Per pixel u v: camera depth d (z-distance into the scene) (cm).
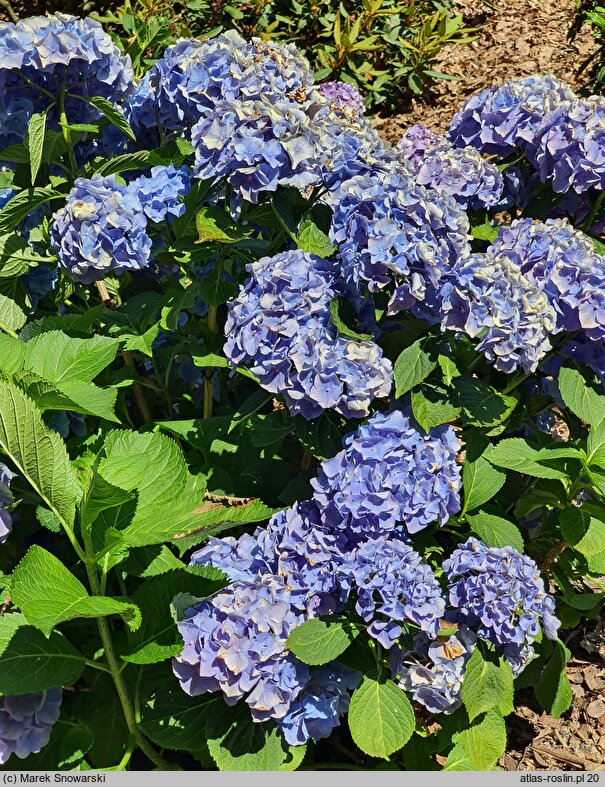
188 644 93
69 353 108
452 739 109
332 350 99
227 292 119
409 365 105
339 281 107
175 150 129
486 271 102
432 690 102
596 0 277
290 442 132
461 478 115
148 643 94
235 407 142
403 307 103
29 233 131
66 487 86
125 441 99
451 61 335
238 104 107
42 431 81
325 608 100
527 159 138
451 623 105
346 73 300
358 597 103
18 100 122
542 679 125
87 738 102
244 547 103
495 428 116
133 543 90
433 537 119
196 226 120
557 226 117
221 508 102
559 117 128
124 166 127
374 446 99
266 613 95
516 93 132
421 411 105
